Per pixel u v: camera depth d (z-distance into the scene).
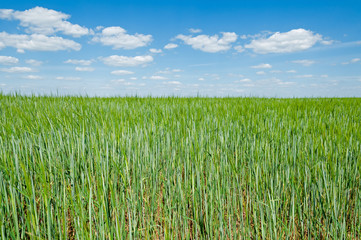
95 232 1.89
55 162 2.26
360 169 2.42
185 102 6.63
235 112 4.32
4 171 1.89
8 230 1.62
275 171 2.40
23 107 4.79
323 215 2.18
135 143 2.49
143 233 2.14
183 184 2.43
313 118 3.95
